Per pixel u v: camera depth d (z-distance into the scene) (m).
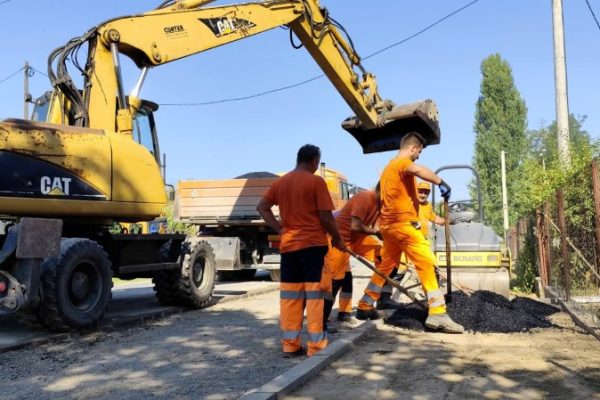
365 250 7.12
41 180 6.68
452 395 3.70
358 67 10.75
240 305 9.53
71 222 7.25
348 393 3.79
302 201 5.16
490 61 46.72
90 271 7.00
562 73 12.74
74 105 7.73
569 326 6.41
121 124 7.91
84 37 7.71
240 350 5.75
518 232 14.61
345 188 15.95
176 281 8.73
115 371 4.99
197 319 7.96
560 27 12.84
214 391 4.27
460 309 6.64
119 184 7.42
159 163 9.31
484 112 46.22
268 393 3.61
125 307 9.02
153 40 8.27
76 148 7.02
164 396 4.19
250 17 9.36
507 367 4.43
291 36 9.91
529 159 12.18
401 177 6.15
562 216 7.73
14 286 6.10
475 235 8.81
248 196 13.27
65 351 5.83
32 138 6.64
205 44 8.86
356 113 10.23
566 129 12.52
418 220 6.28
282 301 5.36
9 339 6.24
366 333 5.78
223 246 12.91
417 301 6.53
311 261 5.15
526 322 6.41
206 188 13.57
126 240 7.96
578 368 4.37
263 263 13.70
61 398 4.23
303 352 5.42
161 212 8.02
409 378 4.14
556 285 8.60
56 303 6.41
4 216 6.58
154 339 6.43
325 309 5.59
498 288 8.55
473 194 44.69
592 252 6.73
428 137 10.22
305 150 5.45
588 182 6.82
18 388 4.50
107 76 7.84
